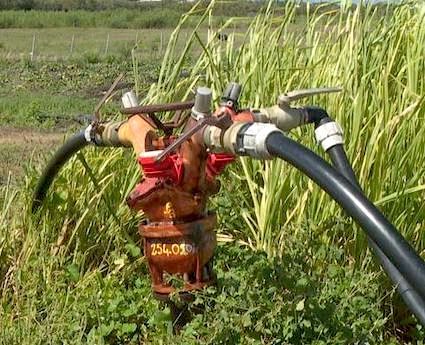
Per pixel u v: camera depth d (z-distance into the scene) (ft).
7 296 11.91
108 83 87.81
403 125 12.19
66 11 219.20
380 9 13.87
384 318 11.13
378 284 11.37
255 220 13.07
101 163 13.14
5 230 12.55
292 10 14.02
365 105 12.80
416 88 12.71
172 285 9.74
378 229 6.98
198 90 8.91
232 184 13.19
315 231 12.12
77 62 107.34
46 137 48.98
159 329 10.19
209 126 8.64
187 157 9.10
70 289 11.50
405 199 12.11
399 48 13.57
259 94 13.52
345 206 7.18
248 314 9.45
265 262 10.93
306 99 13.35
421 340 11.23
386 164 12.10
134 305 10.87
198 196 9.32
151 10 204.95
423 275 6.75
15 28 188.55
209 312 9.66
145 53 121.29
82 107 65.41
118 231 12.59
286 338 9.64
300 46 14.37
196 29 13.74
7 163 35.65
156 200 9.25
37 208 12.39
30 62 105.19
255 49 13.93
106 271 12.57
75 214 12.76
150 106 9.21
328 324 9.71
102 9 233.55
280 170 12.39
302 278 10.19
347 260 12.20
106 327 10.36
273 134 7.78
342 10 13.73
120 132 9.82
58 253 12.31
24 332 10.24
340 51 13.58
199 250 9.36
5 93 80.38
